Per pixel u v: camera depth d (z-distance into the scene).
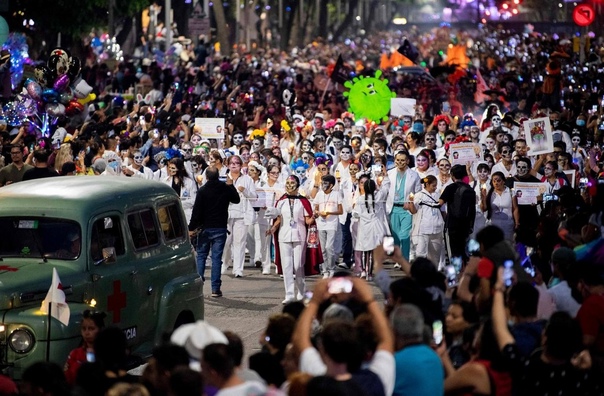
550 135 42.62
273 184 43.94
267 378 17.66
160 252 28.05
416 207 40.66
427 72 89.38
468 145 44.12
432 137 49.12
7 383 19.22
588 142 56.91
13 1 95.19
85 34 111.75
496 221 39.84
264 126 65.31
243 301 37.94
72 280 25.25
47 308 23.80
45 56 99.31
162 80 91.38
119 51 112.50
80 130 54.47
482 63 140.62
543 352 17.88
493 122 56.06
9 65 62.66
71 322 24.34
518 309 19.17
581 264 21.95
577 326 17.83
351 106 63.62
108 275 26.11
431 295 19.97
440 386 16.89
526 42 164.62
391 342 16.48
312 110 70.31
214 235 38.38
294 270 37.72
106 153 43.53
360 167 43.97
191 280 28.94
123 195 27.25
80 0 102.38
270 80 95.75
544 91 78.88
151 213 27.98
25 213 26.25
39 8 99.88
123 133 53.38
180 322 28.66
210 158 45.00
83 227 25.92
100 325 21.64
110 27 111.50
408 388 16.70
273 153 48.41
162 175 45.12
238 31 182.88
